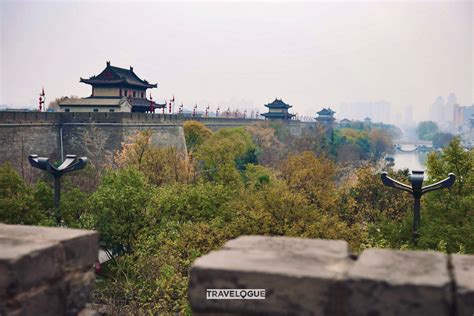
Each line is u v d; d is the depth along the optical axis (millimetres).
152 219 27844
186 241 24391
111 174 29797
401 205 34188
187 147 76375
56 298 3914
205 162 59906
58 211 24781
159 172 44906
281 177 57938
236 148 70125
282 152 89750
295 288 3287
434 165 25062
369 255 3623
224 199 31109
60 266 3947
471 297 3037
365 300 3182
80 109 71625
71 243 4070
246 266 3432
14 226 4438
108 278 27750
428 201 24734
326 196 36781
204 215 29188
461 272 3277
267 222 25688
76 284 4121
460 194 24094
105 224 26953
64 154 57500
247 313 3383
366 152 139875
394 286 3129
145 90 84000
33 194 28703
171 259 22734
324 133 121562
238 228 25500
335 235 25438
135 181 28594
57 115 57000
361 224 34750
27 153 52094
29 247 3764
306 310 3277
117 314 21938
